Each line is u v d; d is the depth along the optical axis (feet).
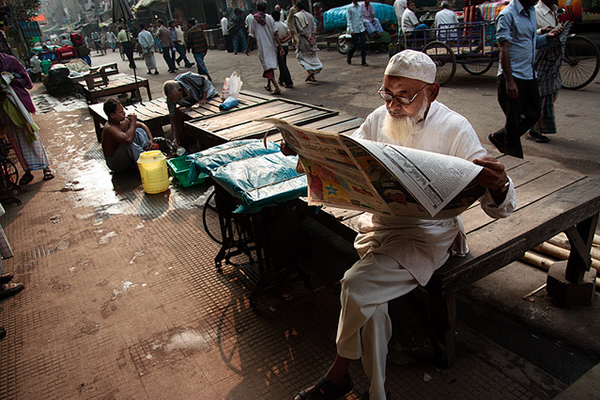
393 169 4.73
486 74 29.45
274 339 8.68
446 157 4.96
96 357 8.68
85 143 24.34
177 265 11.60
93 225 14.34
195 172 9.99
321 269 10.88
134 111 21.94
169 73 49.14
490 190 5.54
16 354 8.99
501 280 9.82
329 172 6.34
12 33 60.75
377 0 49.62
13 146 17.98
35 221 15.06
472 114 21.06
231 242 10.85
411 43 31.58
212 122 16.83
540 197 8.43
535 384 7.09
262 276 9.36
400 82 5.67
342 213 8.61
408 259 6.15
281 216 9.14
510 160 10.46
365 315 5.85
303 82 33.32
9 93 16.84
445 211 5.70
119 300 10.38
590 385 6.55
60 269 11.94
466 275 6.68
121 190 16.97
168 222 14.02
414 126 5.96
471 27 26.02
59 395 7.86
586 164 14.64
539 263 10.00
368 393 7.17
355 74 33.88
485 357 7.70
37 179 19.17
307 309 9.46
